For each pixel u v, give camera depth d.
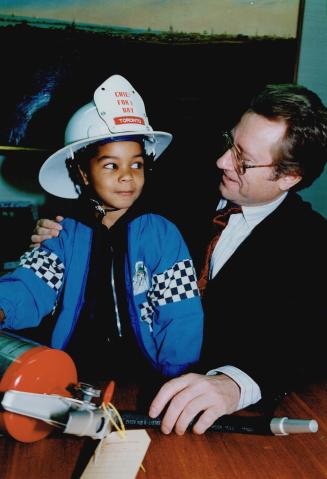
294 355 0.91
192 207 1.34
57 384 0.60
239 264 1.15
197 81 1.90
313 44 2.00
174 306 0.95
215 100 1.93
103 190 0.92
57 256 1.00
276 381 0.82
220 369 0.82
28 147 1.88
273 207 1.19
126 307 1.02
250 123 1.02
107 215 1.03
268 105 1.00
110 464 0.60
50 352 0.59
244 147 1.03
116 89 0.95
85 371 0.94
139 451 0.62
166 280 0.98
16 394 0.51
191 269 0.99
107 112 0.92
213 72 1.91
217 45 1.88
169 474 0.61
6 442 0.66
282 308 1.05
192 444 0.67
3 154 1.87
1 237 1.89
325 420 0.76
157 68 1.88
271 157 1.01
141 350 0.98
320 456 0.66
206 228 1.29
